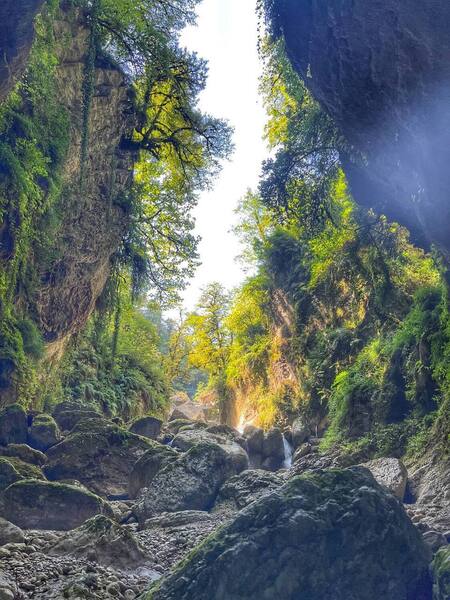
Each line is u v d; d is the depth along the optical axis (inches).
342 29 366.0
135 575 337.4
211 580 254.7
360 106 406.0
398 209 529.0
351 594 264.4
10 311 835.4
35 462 680.4
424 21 321.1
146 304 1523.1
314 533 267.9
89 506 490.6
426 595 272.4
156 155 1157.1
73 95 933.2
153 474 636.7
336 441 852.0
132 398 1418.6
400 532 279.7
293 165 730.8
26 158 788.0
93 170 1026.1
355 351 1046.4
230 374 1827.0
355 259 826.8
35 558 344.8
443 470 600.7
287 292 1370.6
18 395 816.3
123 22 991.0
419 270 848.3
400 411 787.4
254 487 551.8
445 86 337.7
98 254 1080.2
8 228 776.9
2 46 406.3
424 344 735.7
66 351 1153.4
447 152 362.3
